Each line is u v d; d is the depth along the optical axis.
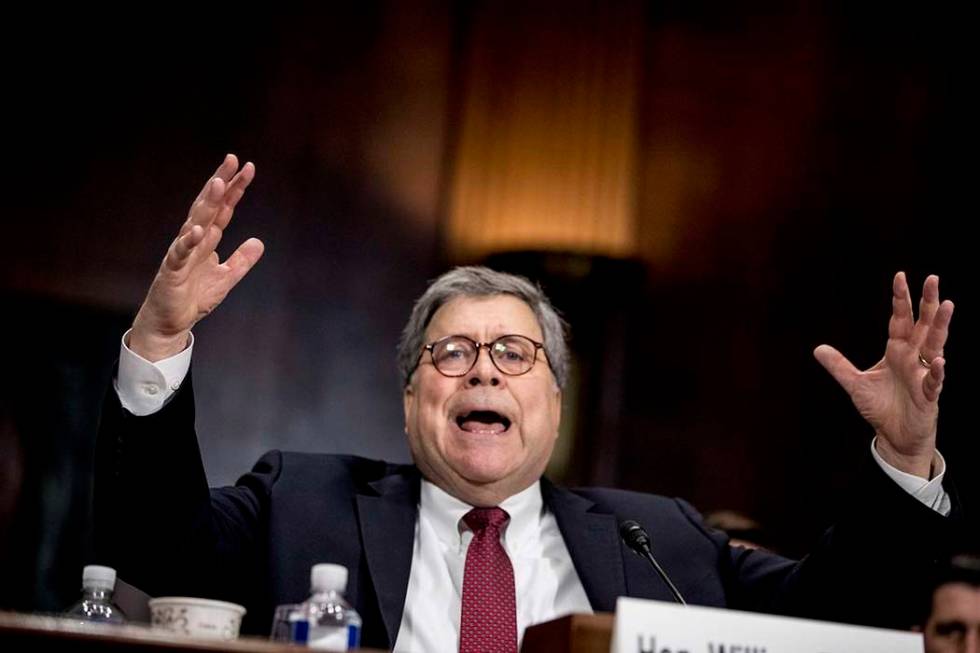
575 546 3.60
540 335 3.80
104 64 6.75
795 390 7.44
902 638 2.51
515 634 3.43
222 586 3.32
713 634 2.38
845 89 7.75
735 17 7.79
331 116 7.12
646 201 7.52
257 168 6.93
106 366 6.50
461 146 7.35
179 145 6.81
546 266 7.21
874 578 3.20
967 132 7.66
